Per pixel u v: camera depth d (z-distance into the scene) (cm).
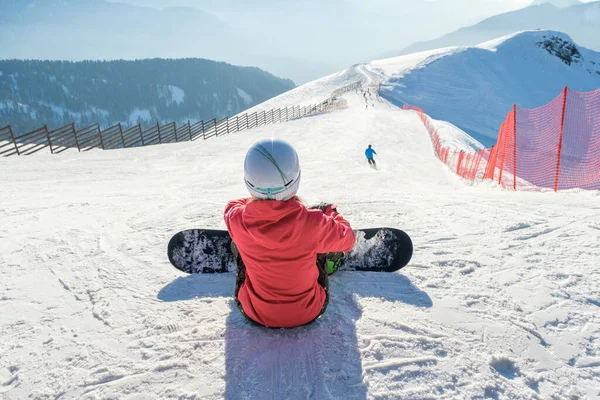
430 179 1233
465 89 8056
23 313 234
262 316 202
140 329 216
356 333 209
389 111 4281
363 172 1107
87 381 180
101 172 1077
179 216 448
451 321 218
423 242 334
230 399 170
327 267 242
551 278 259
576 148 3219
